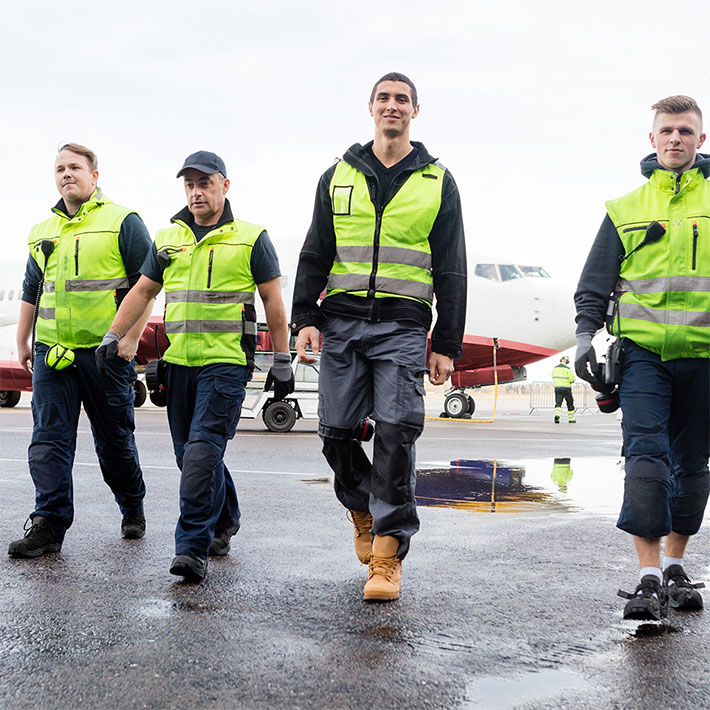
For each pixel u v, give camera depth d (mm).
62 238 4035
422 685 2178
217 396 3576
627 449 3072
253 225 3793
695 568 3688
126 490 4113
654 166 3156
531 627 2721
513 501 5551
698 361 3059
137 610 2857
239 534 4312
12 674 2232
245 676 2229
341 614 2840
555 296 17047
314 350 3404
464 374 18531
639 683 2213
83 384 3947
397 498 3121
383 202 3322
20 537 4168
